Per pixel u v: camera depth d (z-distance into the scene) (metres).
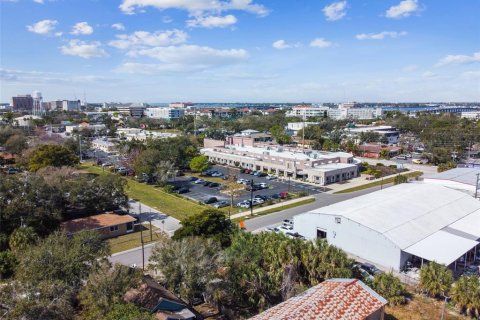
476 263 46.97
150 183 92.25
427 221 51.16
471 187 69.12
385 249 45.22
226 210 69.38
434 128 162.75
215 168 114.12
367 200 58.22
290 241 38.28
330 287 31.09
